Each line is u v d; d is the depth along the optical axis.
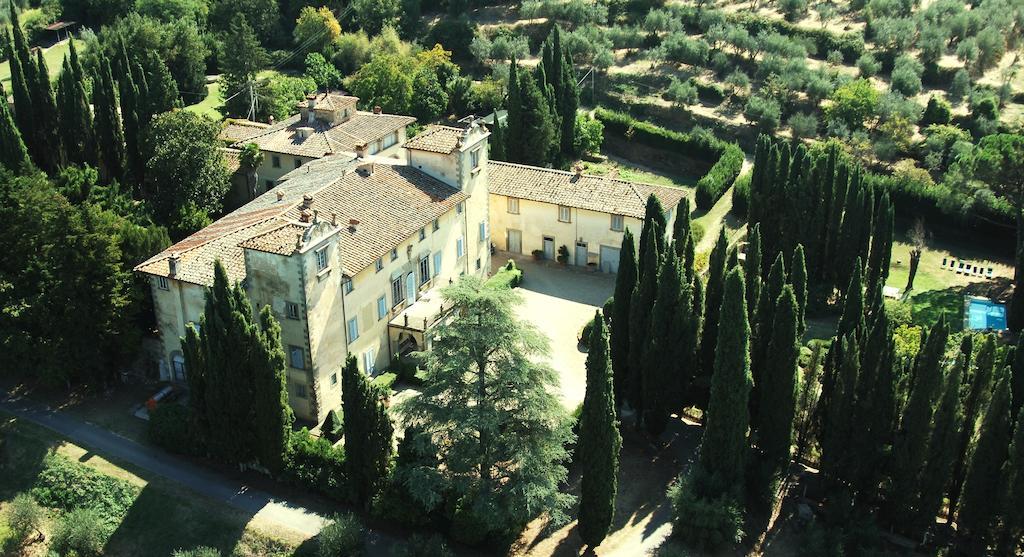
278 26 159.62
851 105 123.69
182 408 71.19
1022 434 58.12
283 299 69.62
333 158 93.62
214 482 67.94
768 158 96.56
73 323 73.50
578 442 69.00
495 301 59.81
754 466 66.25
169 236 89.12
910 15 144.25
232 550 62.94
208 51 147.12
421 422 63.06
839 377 63.94
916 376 62.03
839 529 62.47
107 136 97.88
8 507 68.50
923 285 100.12
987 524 60.91
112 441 71.81
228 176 95.94
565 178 99.62
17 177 80.25
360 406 61.78
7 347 73.56
